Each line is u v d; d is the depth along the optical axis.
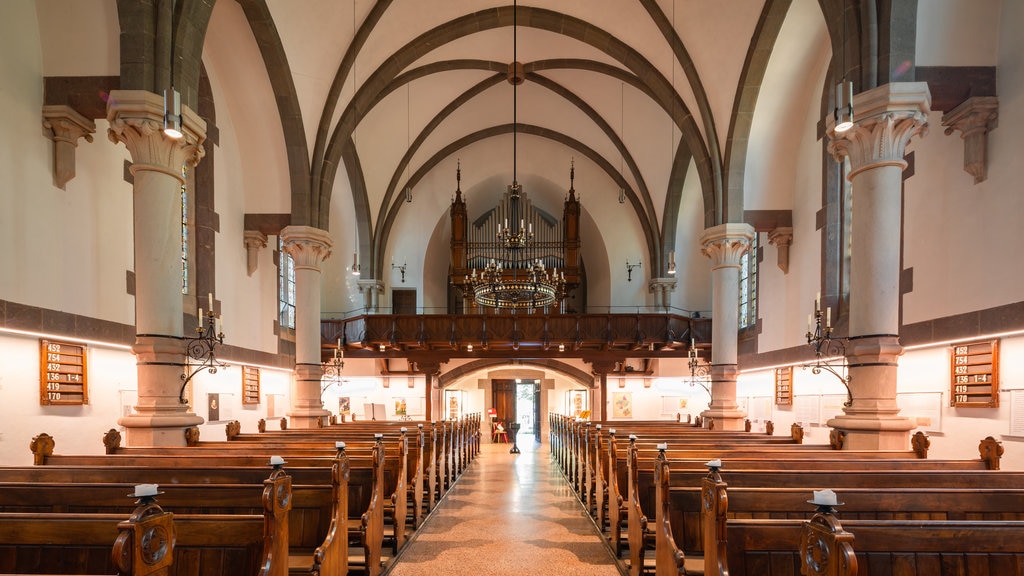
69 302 8.73
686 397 21.81
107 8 8.25
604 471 8.37
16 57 7.85
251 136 14.03
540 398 26.61
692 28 12.62
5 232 7.55
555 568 6.61
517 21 14.64
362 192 20.39
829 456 6.89
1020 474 5.27
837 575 2.60
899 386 10.66
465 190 23.39
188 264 12.41
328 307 21.39
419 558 6.98
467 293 19.81
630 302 22.66
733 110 12.99
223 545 3.84
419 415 21.78
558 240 23.67
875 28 7.63
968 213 8.91
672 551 4.64
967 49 8.41
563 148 23.17
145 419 7.53
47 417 8.34
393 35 14.10
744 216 14.65
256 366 15.24
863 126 7.61
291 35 12.15
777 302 15.41
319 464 6.41
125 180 10.23
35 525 3.49
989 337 8.44
